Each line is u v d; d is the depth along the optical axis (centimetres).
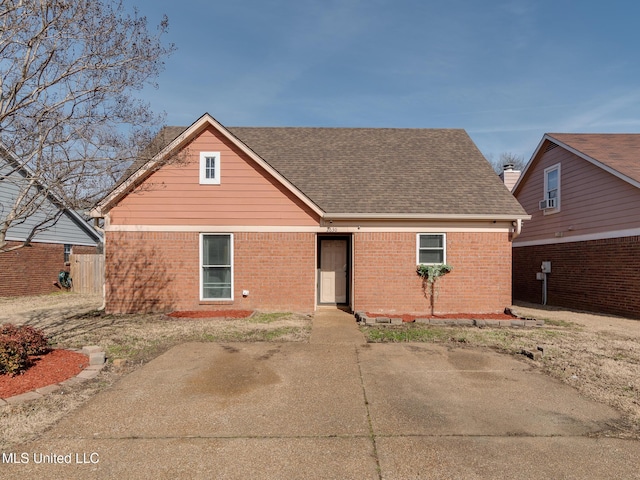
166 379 537
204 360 626
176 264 1059
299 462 334
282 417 421
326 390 501
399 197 1095
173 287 1057
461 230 1072
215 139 1064
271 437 377
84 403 451
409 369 588
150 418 415
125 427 395
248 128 1476
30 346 565
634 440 375
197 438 374
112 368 577
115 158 645
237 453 348
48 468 322
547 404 460
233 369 584
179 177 1058
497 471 321
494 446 362
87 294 1741
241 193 1064
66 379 520
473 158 1305
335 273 1186
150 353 664
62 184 623
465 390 504
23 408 427
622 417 426
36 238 1748
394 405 455
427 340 762
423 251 1080
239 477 313
